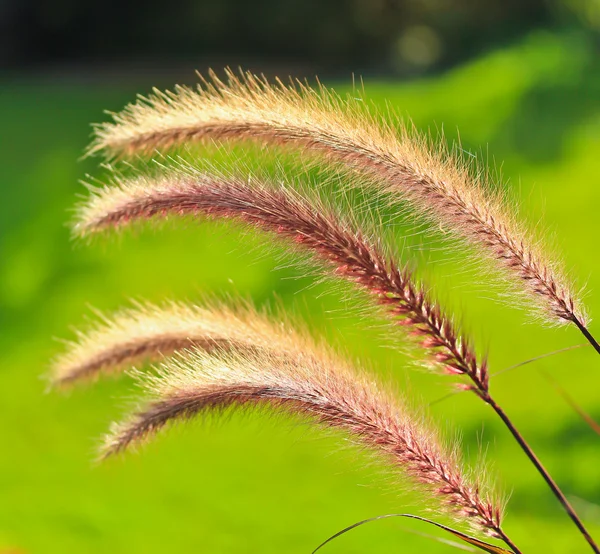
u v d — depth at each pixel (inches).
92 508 244.7
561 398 266.1
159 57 1029.2
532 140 458.3
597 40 610.2
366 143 78.0
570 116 476.1
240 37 1013.8
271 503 235.5
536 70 522.3
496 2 897.5
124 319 104.3
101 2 1011.9
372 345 272.7
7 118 706.8
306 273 80.4
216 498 243.1
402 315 77.3
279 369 82.4
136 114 85.0
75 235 88.7
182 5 1008.9
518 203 82.4
